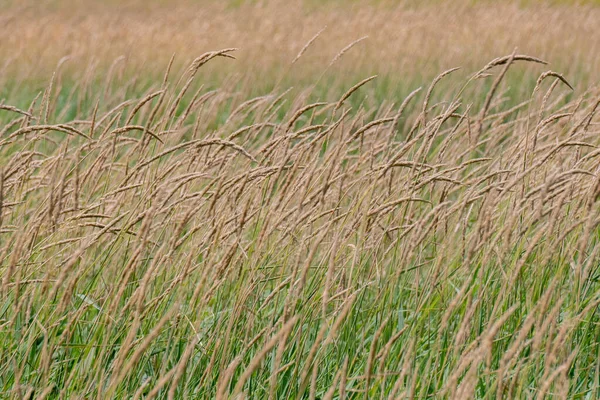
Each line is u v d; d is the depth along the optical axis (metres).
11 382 13.08
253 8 81.06
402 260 12.92
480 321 13.50
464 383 9.93
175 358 13.66
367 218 13.30
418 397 11.66
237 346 13.47
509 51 49.78
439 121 13.86
